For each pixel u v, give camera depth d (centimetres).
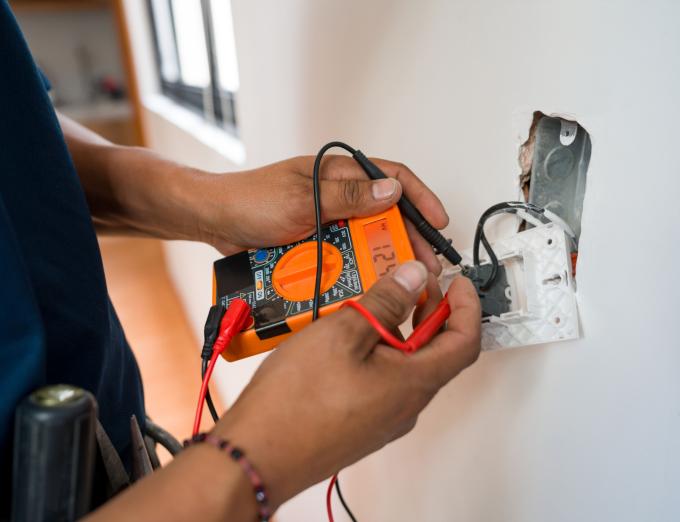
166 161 71
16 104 48
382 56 63
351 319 38
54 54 344
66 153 53
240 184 60
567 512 53
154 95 242
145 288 259
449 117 55
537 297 49
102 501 51
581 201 47
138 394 66
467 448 63
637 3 36
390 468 79
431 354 40
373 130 68
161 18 215
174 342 214
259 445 34
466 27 50
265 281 57
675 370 40
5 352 38
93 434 36
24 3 311
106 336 54
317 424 36
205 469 32
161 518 30
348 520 96
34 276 46
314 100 80
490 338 54
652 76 37
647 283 41
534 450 54
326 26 72
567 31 41
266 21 90
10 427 38
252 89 103
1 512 40
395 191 51
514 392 55
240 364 142
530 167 50
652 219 39
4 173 46
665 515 44
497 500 61
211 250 156
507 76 48
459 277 47
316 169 51
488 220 55
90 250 54
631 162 39
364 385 37
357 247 54
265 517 35
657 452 43
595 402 47
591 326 46
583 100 42
